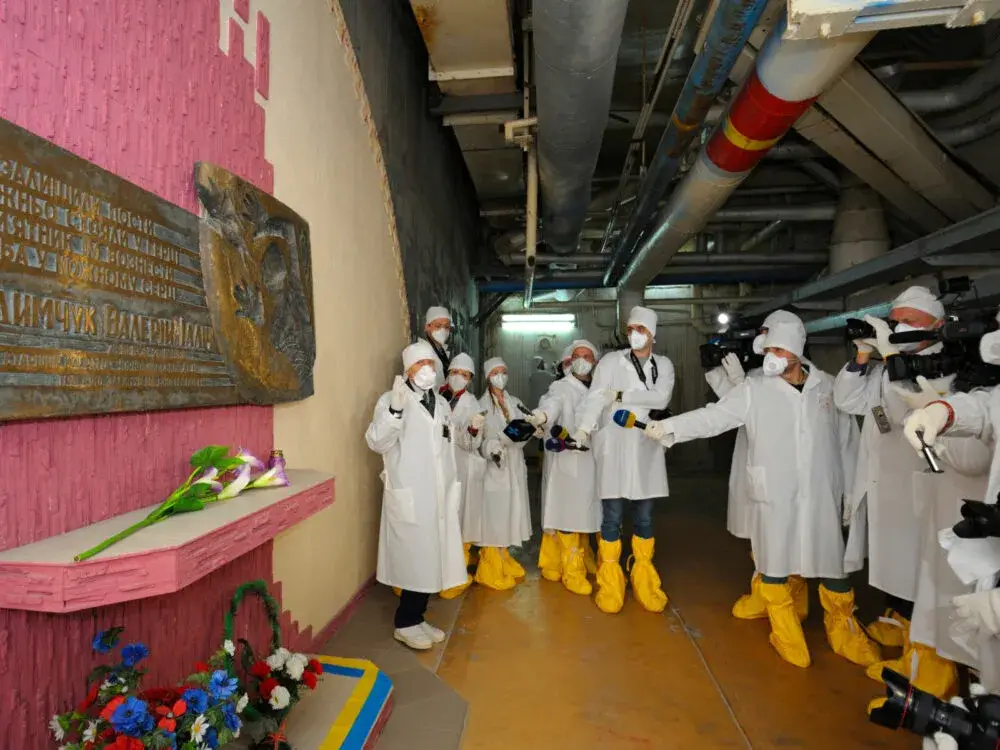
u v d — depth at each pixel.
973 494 1.91
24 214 1.04
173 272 1.48
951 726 1.14
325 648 2.58
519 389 9.34
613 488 3.16
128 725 1.08
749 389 2.74
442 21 3.78
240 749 1.57
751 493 2.66
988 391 1.61
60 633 1.18
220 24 1.82
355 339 3.02
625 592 3.41
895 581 2.36
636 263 6.19
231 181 1.75
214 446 1.48
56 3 1.19
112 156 1.33
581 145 3.98
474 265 8.05
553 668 2.50
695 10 4.66
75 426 1.21
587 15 2.59
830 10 1.77
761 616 3.04
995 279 3.23
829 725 2.07
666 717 2.13
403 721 2.04
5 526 1.05
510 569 3.70
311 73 2.55
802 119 4.06
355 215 3.07
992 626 1.29
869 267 4.29
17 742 1.08
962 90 4.74
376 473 3.35
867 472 2.51
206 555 1.15
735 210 6.75
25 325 1.04
